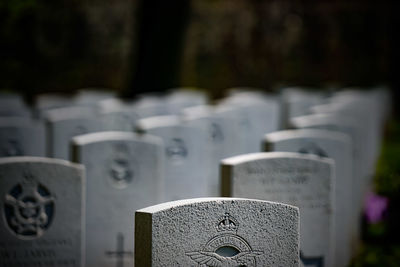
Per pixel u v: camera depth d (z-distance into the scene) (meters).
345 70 28.17
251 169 6.83
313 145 8.20
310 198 7.11
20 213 6.84
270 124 13.58
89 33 24.30
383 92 22.80
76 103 15.59
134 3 24.84
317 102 16.19
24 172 6.81
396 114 26.23
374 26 28.38
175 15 18.67
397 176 11.16
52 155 10.52
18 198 6.83
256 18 27.09
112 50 24.58
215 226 5.07
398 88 26.86
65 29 23.89
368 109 13.73
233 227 5.11
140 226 4.96
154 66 18.77
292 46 27.50
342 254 8.50
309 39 27.64
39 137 10.03
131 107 14.08
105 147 8.04
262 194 6.91
